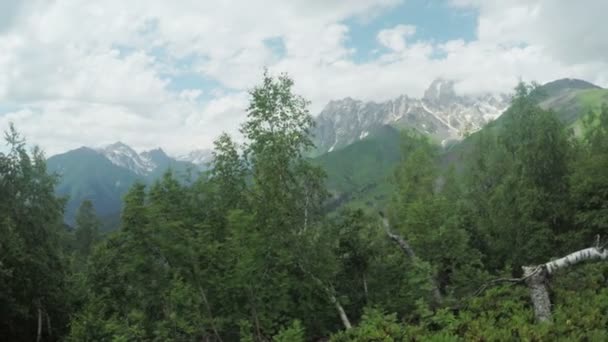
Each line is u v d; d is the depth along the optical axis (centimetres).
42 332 3847
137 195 1944
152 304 1850
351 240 2209
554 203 3575
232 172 2567
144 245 1797
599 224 3045
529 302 1382
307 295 2073
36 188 3778
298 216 2127
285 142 2359
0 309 3284
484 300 1416
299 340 1407
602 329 1060
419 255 2341
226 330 1981
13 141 3716
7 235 3306
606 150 3759
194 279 1803
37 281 3534
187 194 2483
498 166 4816
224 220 2342
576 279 1573
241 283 1747
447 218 2533
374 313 1491
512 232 3594
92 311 2028
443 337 1105
